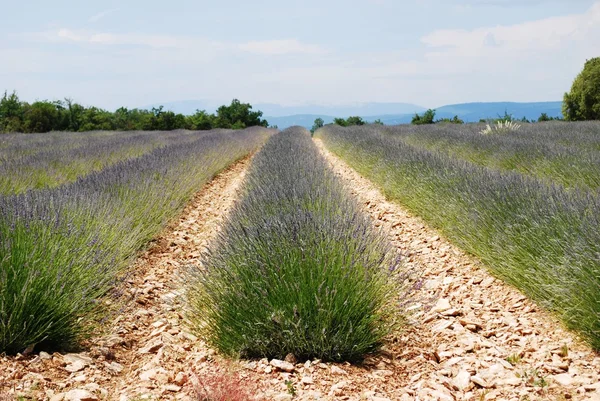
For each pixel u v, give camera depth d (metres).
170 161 11.86
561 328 4.44
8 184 9.14
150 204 7.96
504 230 5.75
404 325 4.54
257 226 4.83
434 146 17.47
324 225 4.68
